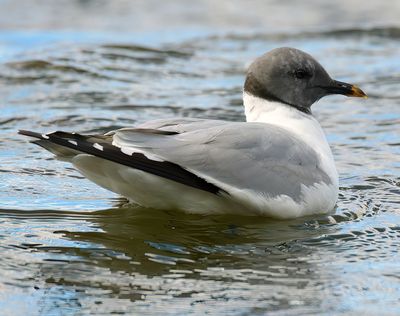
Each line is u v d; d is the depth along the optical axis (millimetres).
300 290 9875
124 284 9961
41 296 9625
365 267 10562
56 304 9445
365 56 22078
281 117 13023
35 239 11250
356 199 13070
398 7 27141
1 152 15023
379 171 14398
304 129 12898
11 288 9789
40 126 16453
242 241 11383
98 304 9461
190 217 12086
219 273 10336
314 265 10625
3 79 19281
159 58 21609
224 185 11406
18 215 12156
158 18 26250
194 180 11281
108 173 11586
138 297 9641
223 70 20844
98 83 19328
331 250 11125
